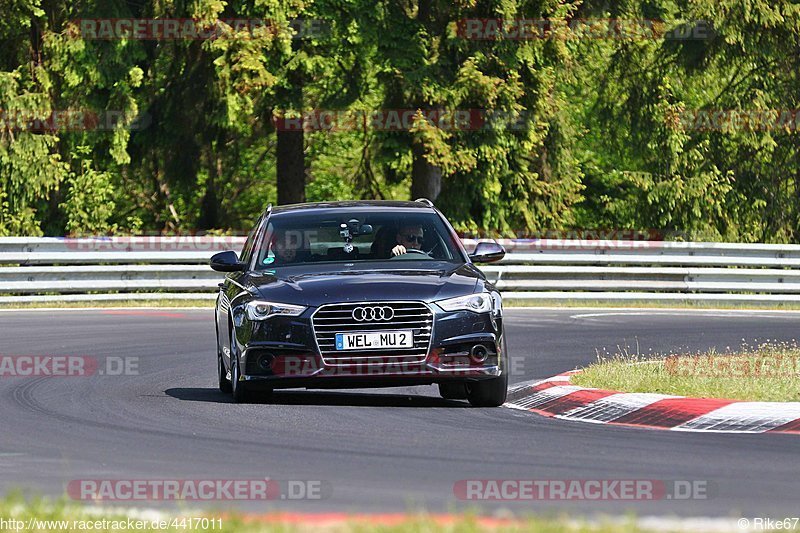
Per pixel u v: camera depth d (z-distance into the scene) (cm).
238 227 15812
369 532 2030
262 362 3856
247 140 13812
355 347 3803
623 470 2838
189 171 12275
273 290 3916
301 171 12256
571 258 9288
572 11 11600
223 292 4419
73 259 8594
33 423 3644
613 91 13575
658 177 13525
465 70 10862
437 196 11788
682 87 13738
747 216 13600
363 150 13600
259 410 3872
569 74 12875
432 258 4219
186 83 11556
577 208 15450
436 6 11156
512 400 4147
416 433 3403
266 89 10462
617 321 7469
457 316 3844
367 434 3384
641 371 4403
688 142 13600
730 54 12988
